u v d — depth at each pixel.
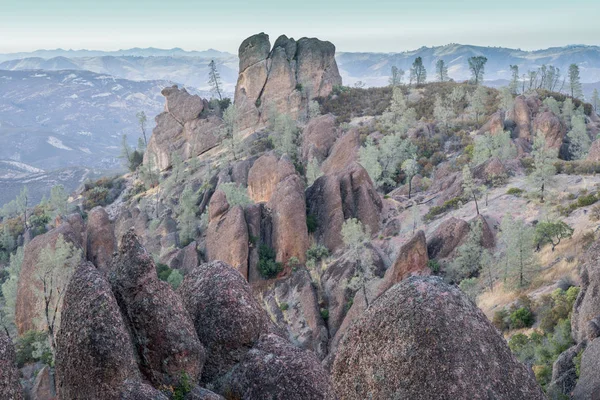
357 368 15.24
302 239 87.38
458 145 129.12
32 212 172.25
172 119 180.00
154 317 14.84
